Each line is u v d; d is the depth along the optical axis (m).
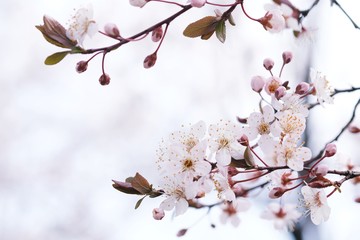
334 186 0.69
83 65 0.69
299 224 1.25
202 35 0.70
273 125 0.70
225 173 0.68
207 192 0.69
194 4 0.69
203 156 0.69
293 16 0.81
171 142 0.70
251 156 0.68
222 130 0.69
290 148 0.69
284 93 0.70
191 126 0.70
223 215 0.93
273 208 0.97
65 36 0.68
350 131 0.88
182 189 0.69
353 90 0.85
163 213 0.69
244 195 0.88
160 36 0.70
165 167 0.69
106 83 0.69
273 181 0.71
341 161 0.86
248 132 0.70
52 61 0.68
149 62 0.71
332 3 0.84
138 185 0.69
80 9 0.68
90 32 0.68
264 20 0.73
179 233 0.90
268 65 0.74
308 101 0.87
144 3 0.69
